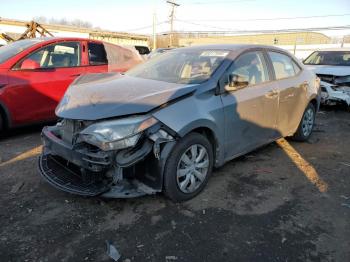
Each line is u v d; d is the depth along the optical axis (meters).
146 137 2.97
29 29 14.19
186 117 3.15
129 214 3.11
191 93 3.33
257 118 4.09
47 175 3.32
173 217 3.07
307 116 5.39
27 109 5.31
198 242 2.72
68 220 2.99
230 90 3.64
